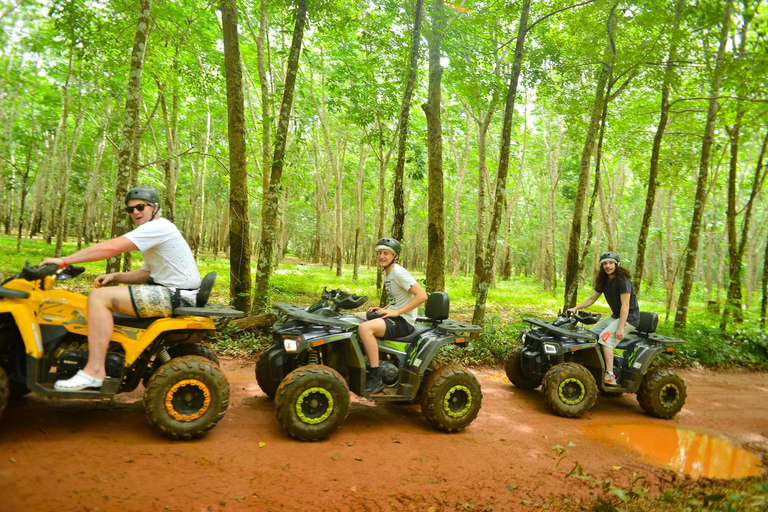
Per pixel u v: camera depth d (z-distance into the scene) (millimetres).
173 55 11781
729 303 11320
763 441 5105
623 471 3980
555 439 4594
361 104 11219
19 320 3260
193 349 4262
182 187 32500
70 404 4148
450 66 9391
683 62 9242
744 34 9828
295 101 19641
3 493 2645
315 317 4074
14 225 43781
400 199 8391
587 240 9766
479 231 16766
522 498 3338
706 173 10641
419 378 4359
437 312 4668
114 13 9875
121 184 6867
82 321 3537
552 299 19016
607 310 16953
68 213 37906
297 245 52594
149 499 2779
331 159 21625
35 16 15766
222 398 3689
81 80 17000
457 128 23500
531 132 25594
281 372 4293
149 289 3646
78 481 2871
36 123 24031
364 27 9078
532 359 5793
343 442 3973
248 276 8180
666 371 5723
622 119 14836
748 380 8266
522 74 9539
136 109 6988
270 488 3078
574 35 10078
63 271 3873
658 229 21016
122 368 3523
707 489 3742
